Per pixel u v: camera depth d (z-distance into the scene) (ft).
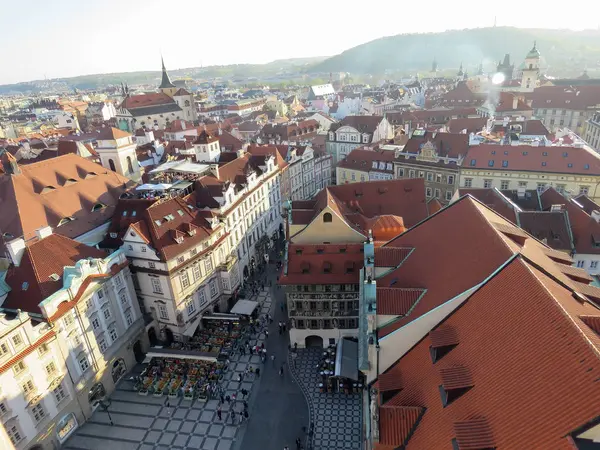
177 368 208.85
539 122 424.46
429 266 136.05
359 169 403.75
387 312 125.29
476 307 106.93
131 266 221.05
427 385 105.50
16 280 179.01
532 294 93.71
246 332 236.02
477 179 329.52
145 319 225.97
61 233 216.33
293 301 210.59
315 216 216.95
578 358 75.25
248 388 196.75
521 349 87.71
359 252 206.59
